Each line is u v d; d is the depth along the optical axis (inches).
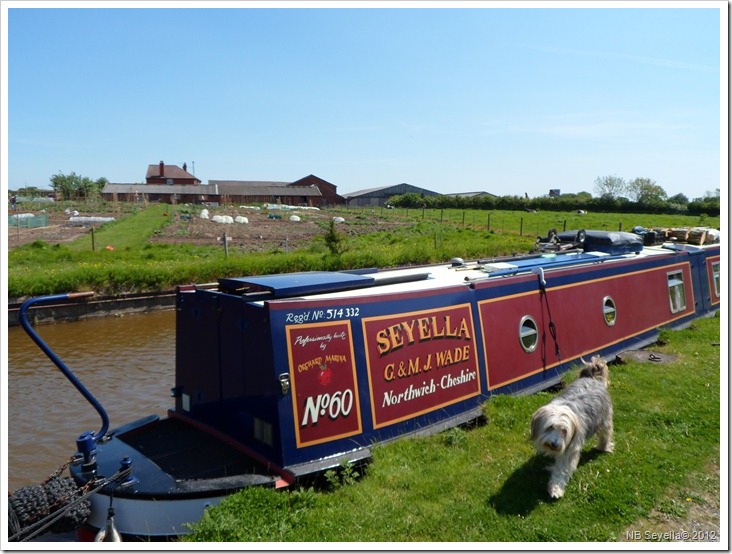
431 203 3083.2
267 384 224.1
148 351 559.2
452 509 203.0
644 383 337.1
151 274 803.4
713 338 453.1
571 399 231.9
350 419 242.4
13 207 2218.3
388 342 261.7
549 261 421.1
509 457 243.8
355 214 2429.9
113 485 207.0
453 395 292.0
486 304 321.4
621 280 444.5
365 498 208.8
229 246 1278.3
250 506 195.2
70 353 552.1
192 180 4375.0
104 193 3122.5
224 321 248.5
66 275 734.5
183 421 273.9
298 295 256.5
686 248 576.7
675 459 241.9
